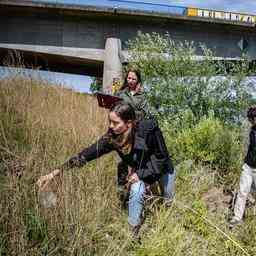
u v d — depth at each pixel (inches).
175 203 162.6
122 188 167.2
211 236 154.5
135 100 209.6
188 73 390.6
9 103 217.6
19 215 121.6
